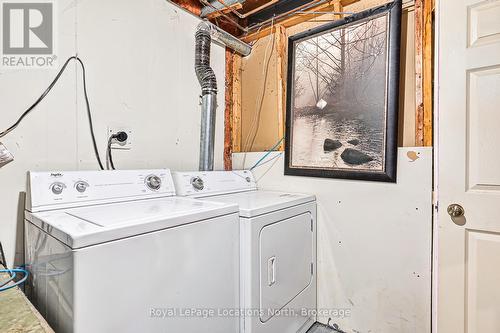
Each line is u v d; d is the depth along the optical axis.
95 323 0.80
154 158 1.87
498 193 1.23
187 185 1.70
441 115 1.37
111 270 0.84
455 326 1.32
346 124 1.76
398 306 1.58
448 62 1.35
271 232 1.43
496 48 1.23
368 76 1.67
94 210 1.17
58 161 1.45
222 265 1.21
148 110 1.84
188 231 1.06
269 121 2.32
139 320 0.90
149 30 1.85
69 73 1.49
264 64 2.37
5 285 1.01
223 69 2.38
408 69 1.65
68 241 0.80
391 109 1.58
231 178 2.01
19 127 1.34
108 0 1.65
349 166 1.74
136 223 0.92
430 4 1.52
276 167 2.11
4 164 1.29
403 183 1.55
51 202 1.17
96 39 1.59
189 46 2.10
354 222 1.73
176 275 1.02
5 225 1.29
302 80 1.98
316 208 1.89
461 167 1.32
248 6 2.31
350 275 1.75
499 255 1.22
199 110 2.16
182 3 2.05
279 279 1.49
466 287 1.30
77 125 1.52
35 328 0.75
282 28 2.21
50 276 0.94
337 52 1.81
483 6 1.27
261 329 1.35
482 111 1.27
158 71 1.90
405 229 1.55
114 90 1.67
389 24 1.60
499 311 1.22
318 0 1.97
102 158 1.61
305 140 1.95
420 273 1.51
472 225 1.29
